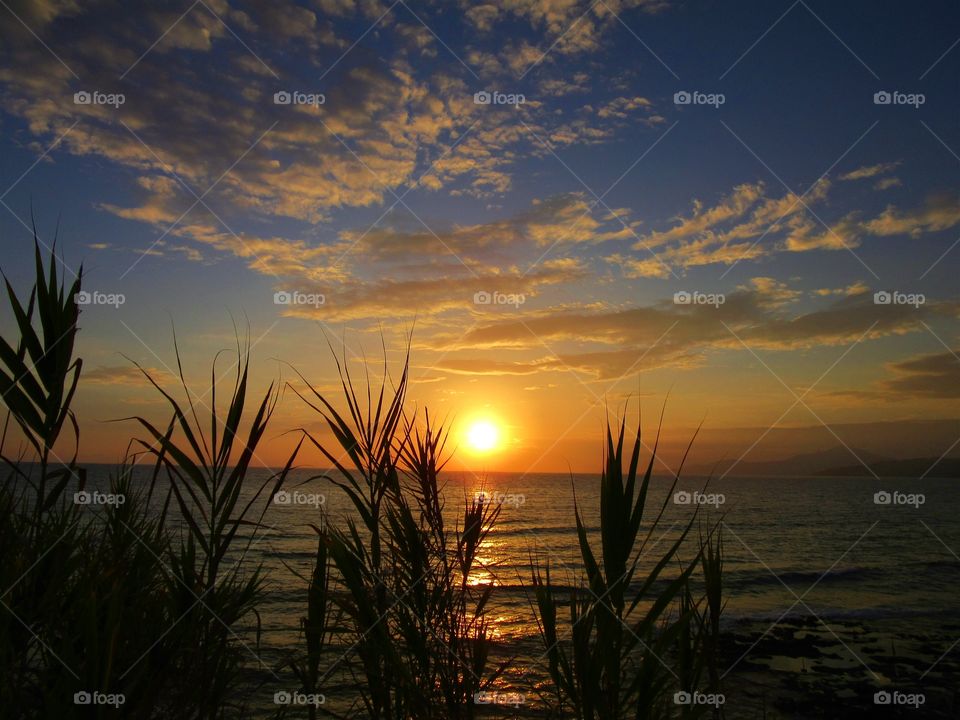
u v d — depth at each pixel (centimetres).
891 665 909
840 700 744
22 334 255
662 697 240
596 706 221
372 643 260
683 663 250
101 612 231
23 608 236
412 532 276
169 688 247
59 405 259
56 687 195
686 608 255
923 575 1936
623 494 224
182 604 243
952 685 812
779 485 10119
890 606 1429
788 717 685
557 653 235
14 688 201
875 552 2538
